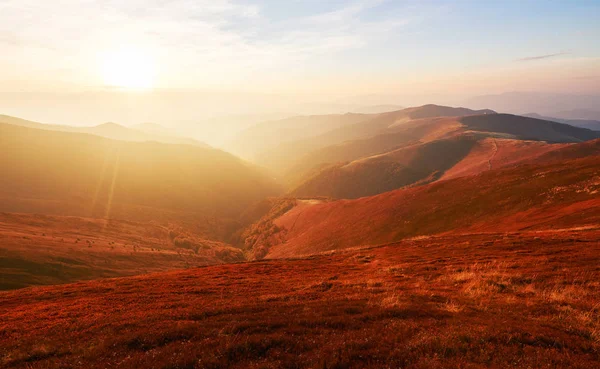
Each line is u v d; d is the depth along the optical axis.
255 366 8.38
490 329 10.11
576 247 23.05
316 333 10.80
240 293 20.42
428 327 10.81
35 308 19.86
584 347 8.98
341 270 27.70
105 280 31.03
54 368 9.24
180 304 17.73
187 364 8.76
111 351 10.15
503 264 20.86
